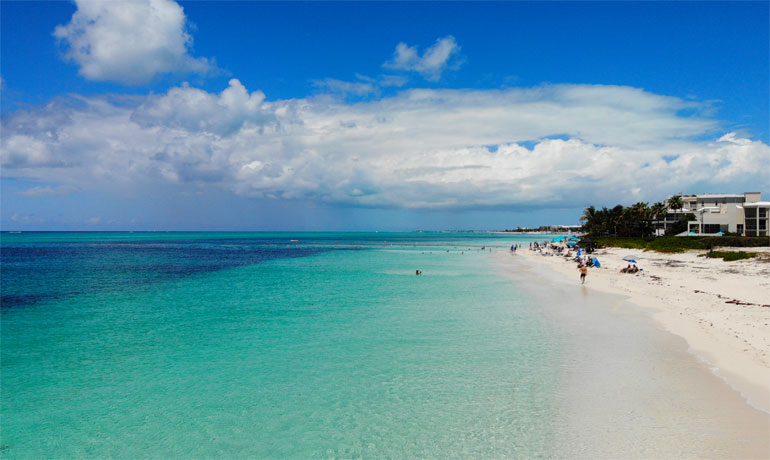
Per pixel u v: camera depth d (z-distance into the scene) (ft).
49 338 57.47
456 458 27.48
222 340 55.77
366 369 43.88
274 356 48.67
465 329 59.26
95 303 84.07
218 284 112.88
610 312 67.77
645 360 43.01
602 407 32.86
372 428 31.83
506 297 86.28
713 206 311.88
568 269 143.64
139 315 72.02
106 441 30.94
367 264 180.14
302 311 74.23
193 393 38.73
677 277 106.73
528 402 34.68
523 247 339.57
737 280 96.99
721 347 45.91
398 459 27.76
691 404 32.50
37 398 38.09
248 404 36.37
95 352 51.13
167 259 213.87
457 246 393.91
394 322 64.64
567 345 49.78
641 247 226.58
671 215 335.26
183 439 30.99
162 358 48.62
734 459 25.23
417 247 372.17
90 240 552.82
